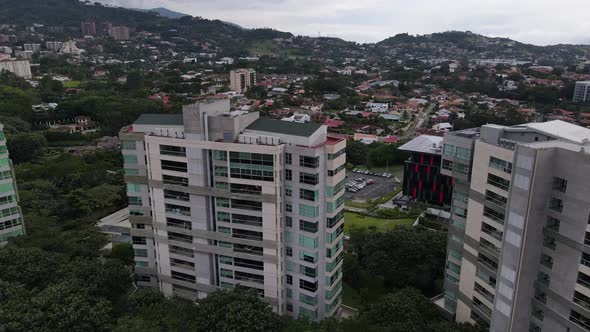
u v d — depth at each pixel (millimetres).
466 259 85375
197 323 83938
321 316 93250
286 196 86062
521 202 68062
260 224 87438
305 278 89500
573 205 64625
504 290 73375
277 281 90062
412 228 123750
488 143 77438
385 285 113375
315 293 89875
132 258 124812
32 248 105812
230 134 86000
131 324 83500
